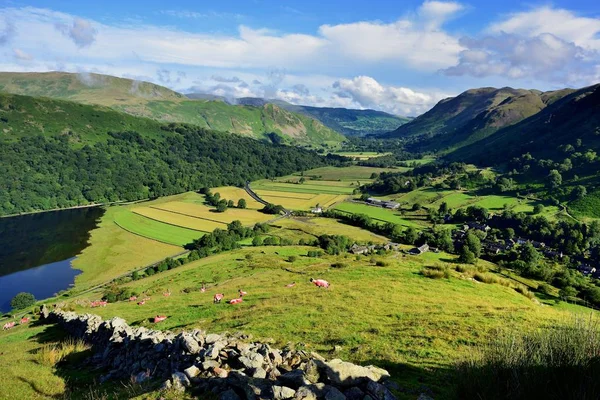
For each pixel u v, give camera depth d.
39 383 15.84
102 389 14.09
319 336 19.11
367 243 113.38
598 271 97.50
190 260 93.12
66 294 79.88
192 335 14.88
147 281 70.94
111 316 36.31
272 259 75.44
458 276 39.97
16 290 88.12
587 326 9.79
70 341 24.33
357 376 10.17
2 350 26.66
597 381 7.55
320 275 43.56
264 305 29.48
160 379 12.94
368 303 26.83
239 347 13.21
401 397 9.71
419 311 24.00
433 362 14.25
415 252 100.38
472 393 9.05
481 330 18.62
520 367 8.70
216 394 9.80
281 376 10.11
